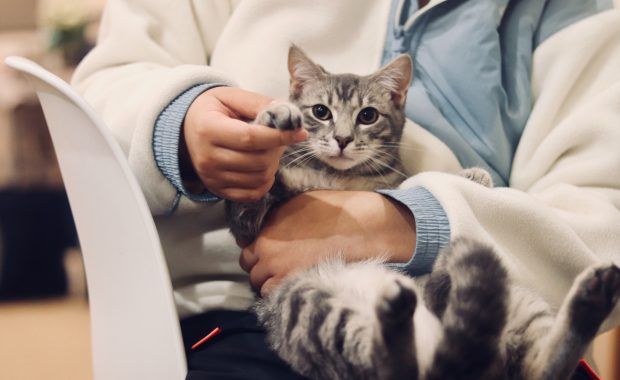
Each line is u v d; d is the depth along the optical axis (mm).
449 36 953
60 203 2588
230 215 839
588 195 839
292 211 800
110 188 698
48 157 2633
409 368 592
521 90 962
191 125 743
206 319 844
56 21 2588
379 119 941
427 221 720
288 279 736
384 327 582
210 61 1087
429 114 938
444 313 619
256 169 712
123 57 1019
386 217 769
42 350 2078
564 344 606
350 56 991
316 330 667
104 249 734
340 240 758
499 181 947
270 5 983
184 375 677
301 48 945
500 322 599
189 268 893
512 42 979
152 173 785
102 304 759
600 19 951
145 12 1058
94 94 931
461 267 622
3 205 2545
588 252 754
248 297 872
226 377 681
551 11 998
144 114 776
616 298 589
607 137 874
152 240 673
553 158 911
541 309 669
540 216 751
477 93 930
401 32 974
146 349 711
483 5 950
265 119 692
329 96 931
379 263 733
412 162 940
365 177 938
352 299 668
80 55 2633
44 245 2592
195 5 1066
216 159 714
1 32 3012
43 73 666
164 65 1017
